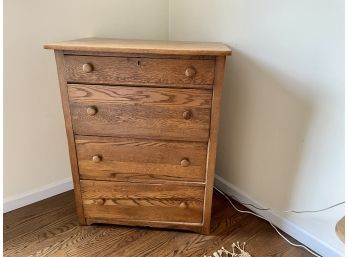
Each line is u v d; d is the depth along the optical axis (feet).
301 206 4.21
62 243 4.19
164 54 3.34
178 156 3.92
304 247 4.24
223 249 4.14
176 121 3.69
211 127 3.69
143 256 4.01
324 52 3.43
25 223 4.56
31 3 4.09
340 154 3.55
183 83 3.48
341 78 3.33
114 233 4.42
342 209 3.70
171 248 4.16
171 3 5.52
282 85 4.01
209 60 3.35
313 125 3.76
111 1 4.83
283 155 4.26
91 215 4.44
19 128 4.53
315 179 3.93
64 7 4.39
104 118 3.75
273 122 4.28
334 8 3.23
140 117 3.71
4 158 4.52
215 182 5.65
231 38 4.54
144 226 4.52
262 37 4.09
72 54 3.43
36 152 4.84
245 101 4.63
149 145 3.89
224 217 4.84
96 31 4.83
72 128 3.85
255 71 4.33
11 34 4.05
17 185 4.80
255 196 4.91
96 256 3.99
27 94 4.46
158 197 4.21
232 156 5.17
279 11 3.79
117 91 3.58
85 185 4.22
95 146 3.95
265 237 4.42
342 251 3.83
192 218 4.33
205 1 4.81
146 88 3.54
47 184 5.16
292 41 3.74
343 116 3.41
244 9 4.23
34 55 4.34
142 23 5.33
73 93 3.64
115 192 4.23
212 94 3.51
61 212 4.85
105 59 3.43
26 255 3.96
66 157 5.25
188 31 5.28
